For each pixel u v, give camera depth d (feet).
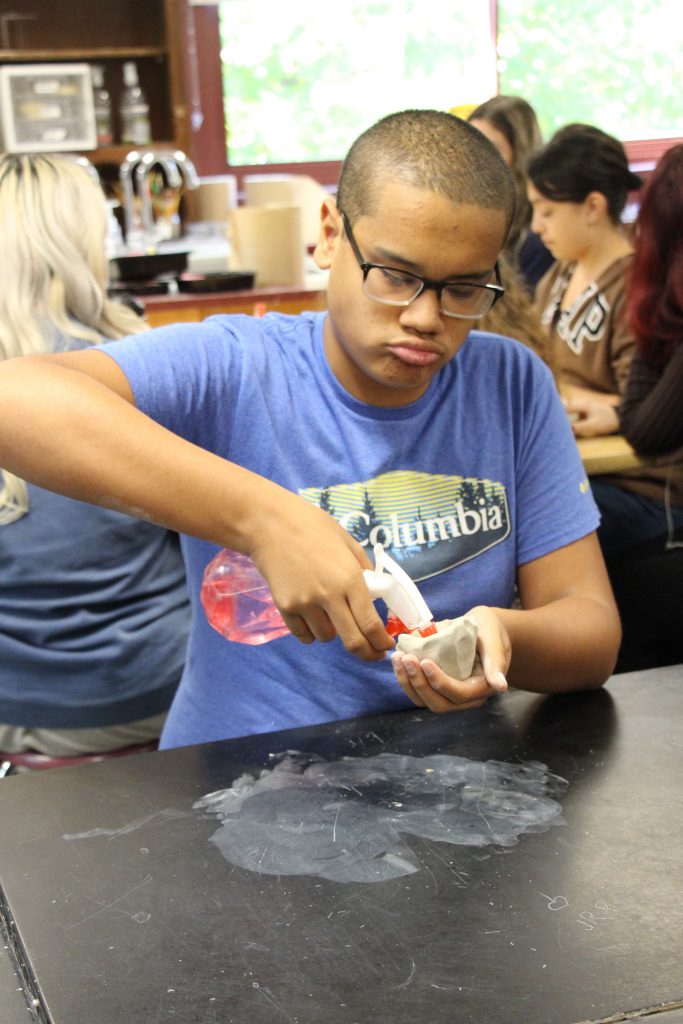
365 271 3.56
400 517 4.19
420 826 3.04
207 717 4.28
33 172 5.73
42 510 5.36
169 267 11.21
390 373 3.70
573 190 8.23
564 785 3.26
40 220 5.61
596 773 3.33
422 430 4.24
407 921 2.62
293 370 4.16
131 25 15.52
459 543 4.26
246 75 16.17
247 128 16.43
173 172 13.99
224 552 3.90
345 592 3.05
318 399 4.16
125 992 2.39
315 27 16.08
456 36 16.40
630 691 3.97
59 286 5.65
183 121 15.38
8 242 5.56
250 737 3.63
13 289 5.56
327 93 16.44
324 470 4.15
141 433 3.21
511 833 2.99
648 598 7.50
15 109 14.34
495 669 3.32
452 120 3.63
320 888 2.76
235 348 4.07
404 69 16.46
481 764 3.41
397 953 2.50
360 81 16.43
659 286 7.02
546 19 16.55
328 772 3.37
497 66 16.60
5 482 5.30
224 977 2.43
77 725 5.60
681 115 17.35
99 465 3.18
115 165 15.43
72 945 2.56
